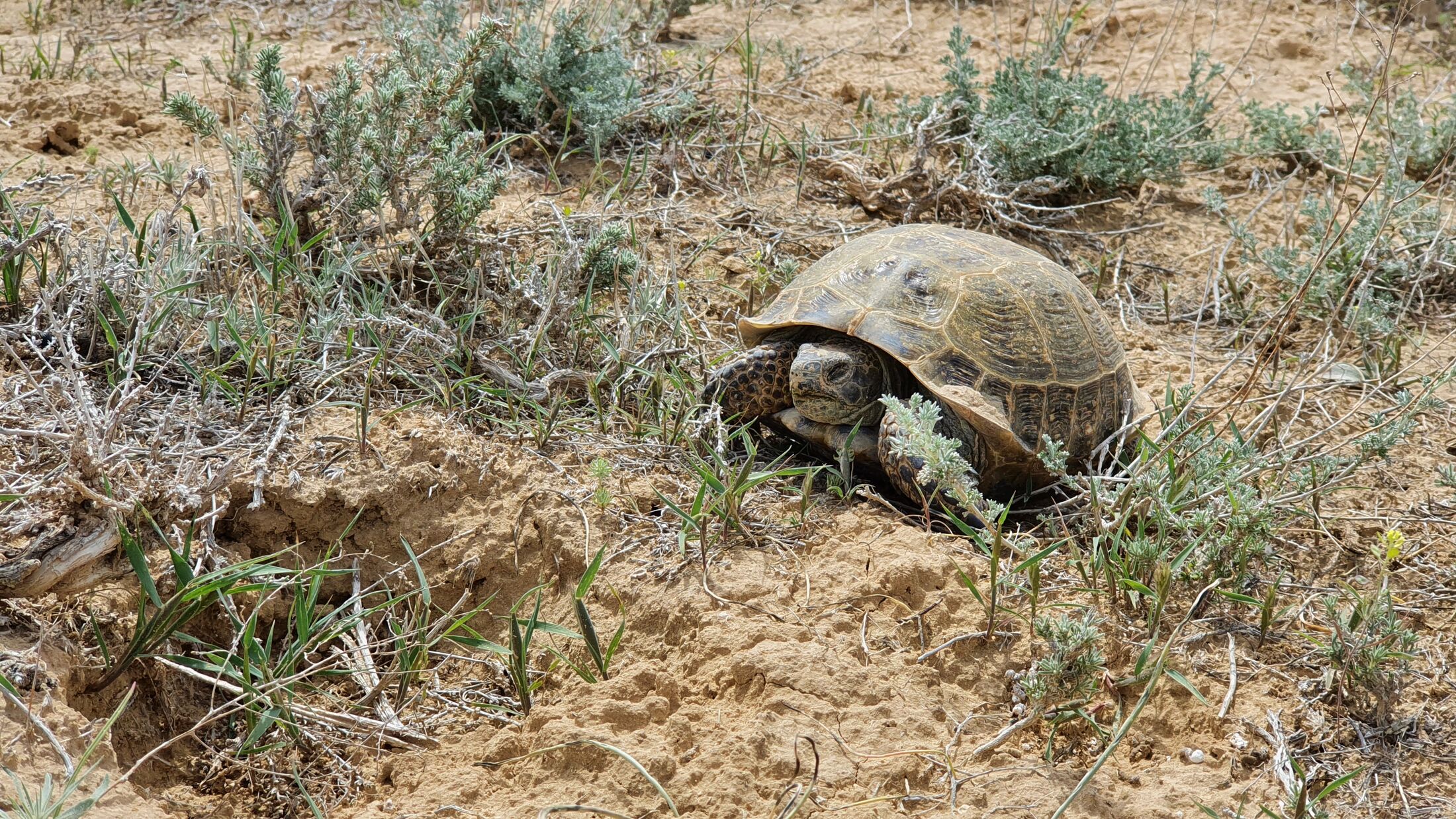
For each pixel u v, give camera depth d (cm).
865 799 414
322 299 630
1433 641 525
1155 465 612
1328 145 1050
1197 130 1068
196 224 659
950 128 1016
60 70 995
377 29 1159
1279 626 524
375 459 558
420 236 685
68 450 464
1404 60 1373
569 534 535
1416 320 870
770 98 1095
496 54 910
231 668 454
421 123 675
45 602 448
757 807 408
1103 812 420
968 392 576
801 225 877
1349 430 712
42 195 762
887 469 575
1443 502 632
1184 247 956
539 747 432
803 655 464
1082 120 966
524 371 630
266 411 572
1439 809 434
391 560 541
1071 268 903
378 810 417
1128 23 1423
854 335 588
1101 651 498
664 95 1019
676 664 482
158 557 483
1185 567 533
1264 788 436
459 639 468
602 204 848
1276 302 883
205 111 670
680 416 616
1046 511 605
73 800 371
